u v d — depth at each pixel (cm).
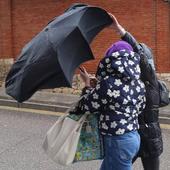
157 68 1267
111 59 385
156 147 450
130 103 385
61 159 394
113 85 381
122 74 381
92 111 392
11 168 616
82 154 399
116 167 394
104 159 402
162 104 465
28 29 1394
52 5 1351
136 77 387
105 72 389
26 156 664
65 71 366
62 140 396
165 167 617
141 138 448
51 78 373
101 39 1308
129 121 388
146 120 446
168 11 1245
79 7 398
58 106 987
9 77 392
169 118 870
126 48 393
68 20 382
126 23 1281
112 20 416
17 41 1412
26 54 382
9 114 957
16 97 382
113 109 385
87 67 1329
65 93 1102
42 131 807
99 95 383
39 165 625
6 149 699
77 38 375
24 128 831
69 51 372
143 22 1265
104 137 395
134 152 394
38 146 711
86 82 416
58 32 374
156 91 448
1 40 1425
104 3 1295
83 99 396
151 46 1266
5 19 1414
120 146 387
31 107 1013
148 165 460
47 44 369
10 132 802
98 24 402
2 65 1368
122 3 1277
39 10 1371
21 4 1391
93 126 400
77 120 399
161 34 1256
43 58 366
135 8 1266
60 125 405
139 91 389
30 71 371
